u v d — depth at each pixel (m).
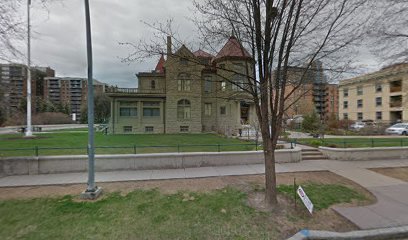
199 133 26.36
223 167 9.80
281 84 5.82
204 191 6.70
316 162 11.27
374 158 12.18
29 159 8.77
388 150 12.38
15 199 6.13
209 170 9.27
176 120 26.83
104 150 11.97
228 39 5.86
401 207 5.76
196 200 6.05
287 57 5.46
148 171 9.12
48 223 4.92
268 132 5.78
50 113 50.12
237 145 13.86
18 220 5.08
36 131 30.09
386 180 8.20
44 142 15.87
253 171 9.11
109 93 26.34
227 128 26.75
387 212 5.45
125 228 4.70
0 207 5.67
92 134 6.46
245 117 30.67
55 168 8.97
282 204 5.82
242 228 4.75
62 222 4.95
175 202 5.93
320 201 6.07
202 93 27.66
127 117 26.84
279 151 11.08
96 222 4.94
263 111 5.72
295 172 9.22
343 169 9.81
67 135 22.84
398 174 9.08
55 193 6.60
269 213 5.36
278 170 9.53
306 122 25.16
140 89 29.11
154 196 6.32
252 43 5.56
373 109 46.78
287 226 4.85
